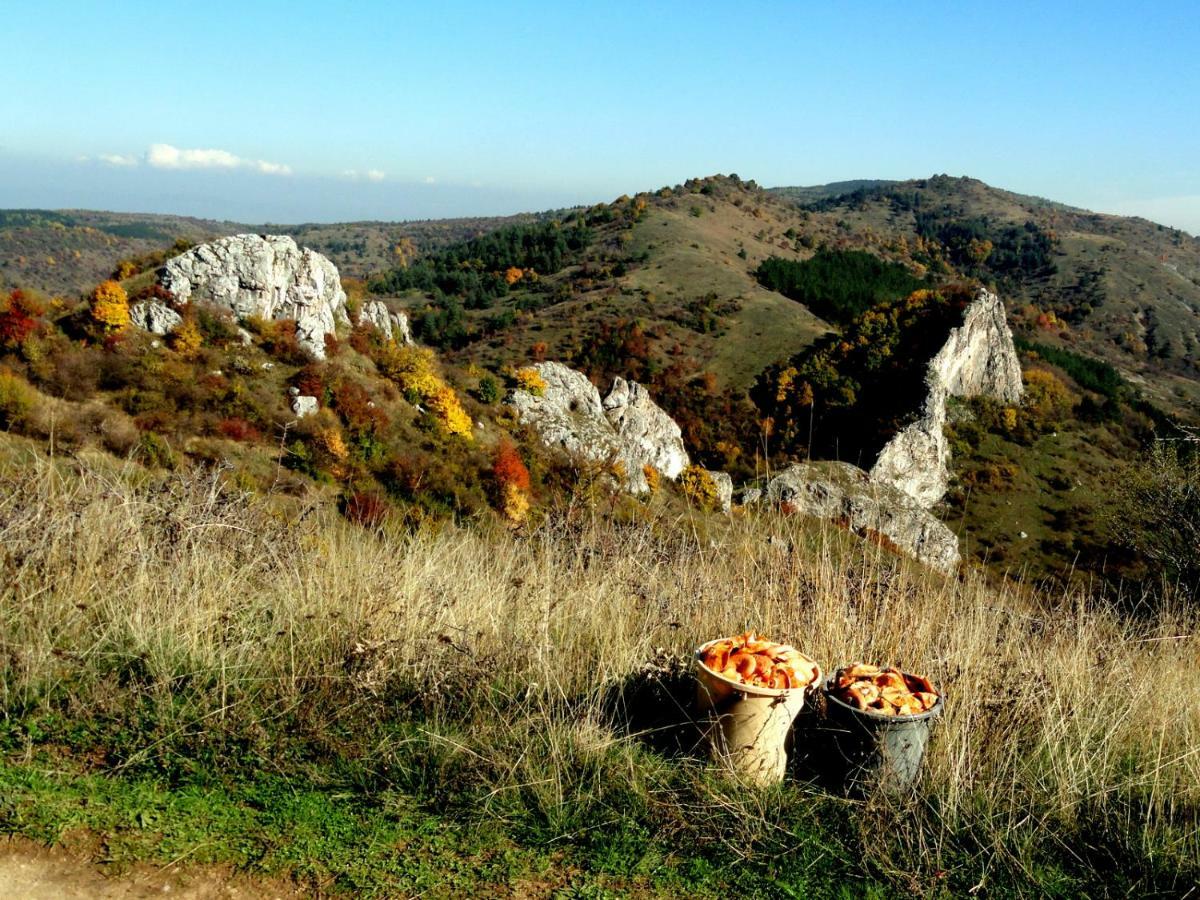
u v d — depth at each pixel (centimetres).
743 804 306
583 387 5103
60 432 2119
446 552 507
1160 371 11131
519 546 531
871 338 7175
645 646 408
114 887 230
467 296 12344
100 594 389
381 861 256
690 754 342
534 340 9456
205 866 243
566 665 397
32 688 321
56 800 261
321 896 238
